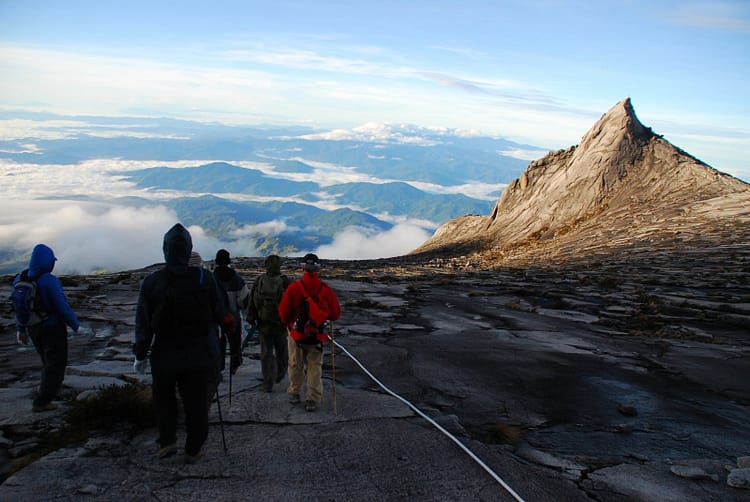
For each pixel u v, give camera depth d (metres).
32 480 4.56
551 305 17.00
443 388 8.07
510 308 16.42
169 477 4.75
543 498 4.62
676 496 4.77
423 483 4.83
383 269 34.22
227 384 7.66
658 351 11.15
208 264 6.93
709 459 5.75
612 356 10.59
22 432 5.68
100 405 5.79
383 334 12.33
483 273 27.19
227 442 5.57
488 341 11.63
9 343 10.66
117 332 11.81
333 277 24.80
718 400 8.12
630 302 16.91
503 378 8.75
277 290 7.16
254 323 7.33
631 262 25.92
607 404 7.63
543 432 6.46
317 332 6.51
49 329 6.26
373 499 4.52
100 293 17.84
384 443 5.69
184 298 4.76
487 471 5.09
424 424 6.34
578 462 5.51
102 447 5.28
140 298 4.83
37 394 6.95
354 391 7.62
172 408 5.06
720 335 12.86
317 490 4.64
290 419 6.30
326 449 5.49
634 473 5.24
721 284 18.81
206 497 4.43
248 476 4.83
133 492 4.45
